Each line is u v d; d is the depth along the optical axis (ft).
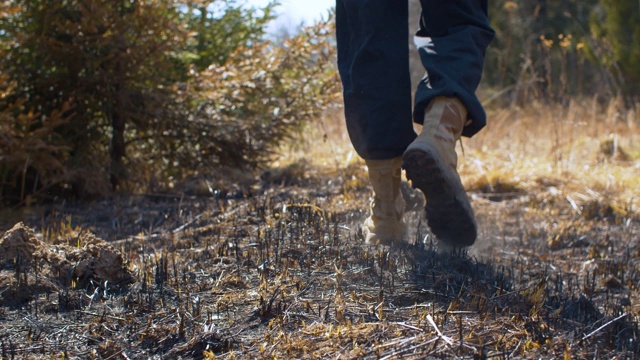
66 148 15.57
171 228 11.93
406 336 6.25
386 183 9.25
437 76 8.36
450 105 8.27
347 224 10.68
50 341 6.60
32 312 7.29
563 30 39.65
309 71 18.69
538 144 23.20
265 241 9.45
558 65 33.86
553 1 40.60
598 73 32.65
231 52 19.89
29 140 14.76
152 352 6.33
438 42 8.64
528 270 10.00
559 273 9.98
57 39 16.24
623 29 37.09
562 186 16.88
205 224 11.61
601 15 41.06
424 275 7.95
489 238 12.04
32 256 8.48
